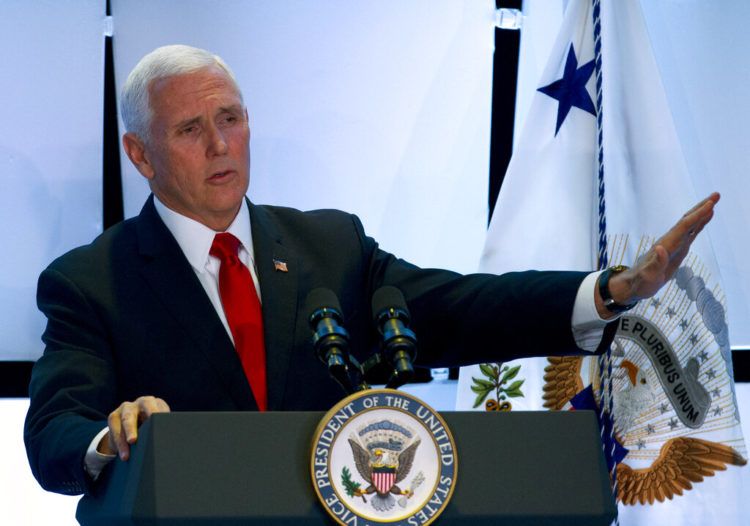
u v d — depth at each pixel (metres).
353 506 4.57
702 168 12.35
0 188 11.70
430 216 12.34
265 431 4.66
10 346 11.69
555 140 11.29
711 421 10.63
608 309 6.77
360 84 12.33
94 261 7.69
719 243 12.30
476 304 7.57
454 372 12.42
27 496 11.58
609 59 11.33
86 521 5.43
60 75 11.77
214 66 7.88
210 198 7.64
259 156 12.17
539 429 4.90
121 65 11.75
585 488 4.84
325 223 8.47
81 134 11.83
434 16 12.38
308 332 7.58
